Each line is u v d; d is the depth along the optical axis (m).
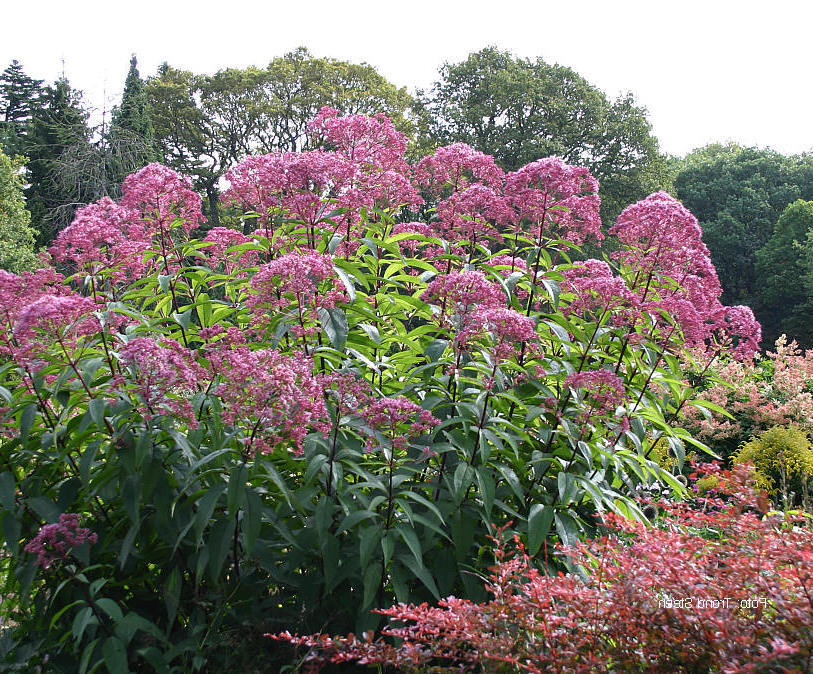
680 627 2.86
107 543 3.88
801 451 9.02
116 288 5.21
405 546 4.00
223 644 3.77
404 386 4.93
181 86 45.00
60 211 26.42
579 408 4.51
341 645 3.25
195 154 46.38
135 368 3.82
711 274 5.91
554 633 2.98
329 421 3.86
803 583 2.66
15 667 3.94
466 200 5.68
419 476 4.42
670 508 3.71
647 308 4.82
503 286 4.81
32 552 3.55
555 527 4.44
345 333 4.44
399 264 5.77
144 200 5.51
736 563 2.98
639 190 35.66
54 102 36.12
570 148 35.50
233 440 3.91
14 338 4.01
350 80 44.09
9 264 25.86
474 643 3.02
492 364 4.26
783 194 59.22
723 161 64.25
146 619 3.93
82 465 3.72
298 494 3.87
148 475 3.75
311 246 5.38
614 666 2.87
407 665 3.10
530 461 4.39
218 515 3.96
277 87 43.97
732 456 10.04
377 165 6.25
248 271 5.48
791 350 13.53
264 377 3.57
